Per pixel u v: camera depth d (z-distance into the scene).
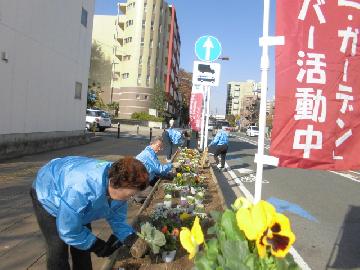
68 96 18.14
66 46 17.42
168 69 76.00
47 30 15.07
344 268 5.45
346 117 4.27
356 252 6.12
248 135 56.50
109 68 70.25
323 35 4.21
